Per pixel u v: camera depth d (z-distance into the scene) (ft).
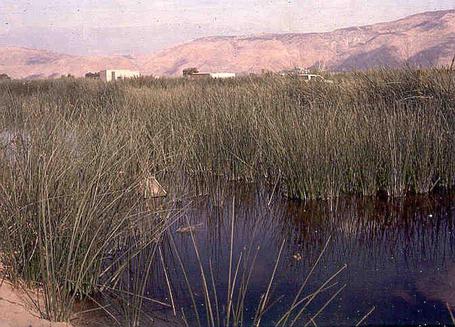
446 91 26.07
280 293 12.99
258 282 13.62
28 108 24.21
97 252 12.75
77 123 18.71
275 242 16.60
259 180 23.29
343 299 12.61
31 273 12.84
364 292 12.94
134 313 11.98
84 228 12.57
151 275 14.11
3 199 13.44
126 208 14.76
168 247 16.15
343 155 20.74
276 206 20.10
